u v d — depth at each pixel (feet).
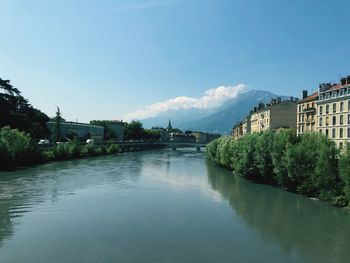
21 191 166.61
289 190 181.16
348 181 135.23
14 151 265.75
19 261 82.28
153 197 159.84
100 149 444.55
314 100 298.97
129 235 102.06
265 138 207.31
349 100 246.27
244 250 91.61
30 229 106.63
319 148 163.22
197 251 90.17
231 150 276.62
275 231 107.86
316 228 111.55
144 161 379.76
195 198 158.71
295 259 86.02
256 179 219.20
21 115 358.23
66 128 572.92
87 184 193.98
